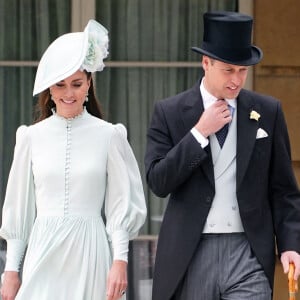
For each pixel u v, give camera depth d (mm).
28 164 17953
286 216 18625
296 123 27641
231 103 18469
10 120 28047
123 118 28141
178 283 18250
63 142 17781
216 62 17984
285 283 27422
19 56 28062
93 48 17578
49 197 17656
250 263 18156
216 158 18234
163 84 28172
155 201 28062
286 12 27516
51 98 18125
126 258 17594
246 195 18188
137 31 28109
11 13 28000
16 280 17922
